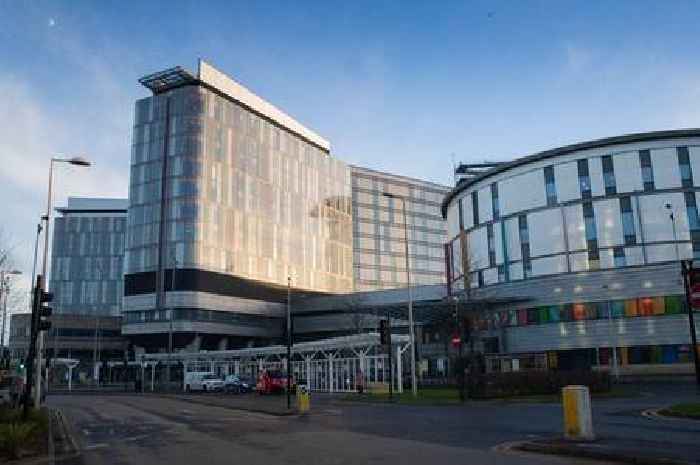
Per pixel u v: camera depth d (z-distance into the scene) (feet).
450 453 47.34
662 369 218.59
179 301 326.24
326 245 431.43
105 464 47.70
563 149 251.60
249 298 359.46
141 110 357.61
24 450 55.67
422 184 538.47
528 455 45.29
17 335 359.25
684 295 220.43
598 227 241.76
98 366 366.84
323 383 205.46
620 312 229.66
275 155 394.73
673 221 230.89
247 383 205.46
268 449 53.42
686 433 55.77
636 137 239.91
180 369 324.80
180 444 60.18
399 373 164.35
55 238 548.72
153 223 340.39
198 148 342.03
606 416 76.33
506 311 254.27
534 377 125.59
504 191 269.85
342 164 462.19
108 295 537.65
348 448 52.47
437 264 531.09
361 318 330.54
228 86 366.02
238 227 357.41
